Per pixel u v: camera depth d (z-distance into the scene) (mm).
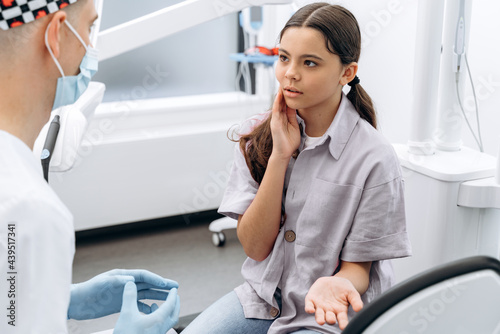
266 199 1118
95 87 1521
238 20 3016
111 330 1184
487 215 1452
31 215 636
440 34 1454
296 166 1147
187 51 2975
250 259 1242
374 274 1155
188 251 2627
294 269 1155
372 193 1081
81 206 2578
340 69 1059
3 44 693
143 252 2613
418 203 1507
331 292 937
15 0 675
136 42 1599
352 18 1067
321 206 1114
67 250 664
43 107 772
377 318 598
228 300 1230
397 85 2174
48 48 716
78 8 752
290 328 1119
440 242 1461
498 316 663
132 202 2668
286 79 1051
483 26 1800
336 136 1112
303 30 1020
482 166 1448
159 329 853
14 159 668
